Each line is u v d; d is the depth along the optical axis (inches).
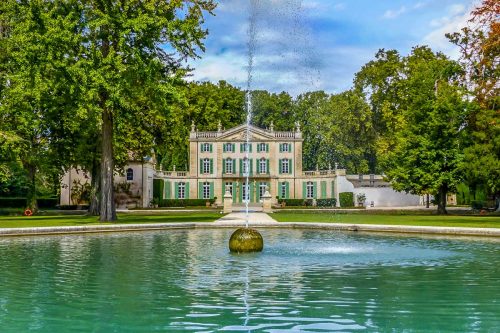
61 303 357.1
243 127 2817.4
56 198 2432.3
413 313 327.6
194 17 1234.0
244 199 2805.1
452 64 1814.7
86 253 645.3
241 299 368.5
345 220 1272.1
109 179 1237.1
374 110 2738.7
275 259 589.6
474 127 1582.2
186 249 693.3
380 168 2797.7
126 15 1117.1
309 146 3218.5
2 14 1311.5
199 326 297.4
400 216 1517.0
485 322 305.6
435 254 631.8
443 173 1600.6
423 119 1691.7
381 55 2620.6
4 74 1428.4
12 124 1486.2
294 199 2650.1
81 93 1072.2
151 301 362.3
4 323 305.7
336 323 303.1
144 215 1662.2
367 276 469.1
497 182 1382.9
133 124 1523.1
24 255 622.5
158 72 1157.1
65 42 1080.2
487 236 851.4
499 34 1236.5
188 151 3014.3
